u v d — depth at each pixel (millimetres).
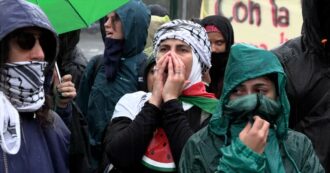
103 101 7055
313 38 5805
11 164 4312
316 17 5742
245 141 4062
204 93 5352
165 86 5141
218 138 4379
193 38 5359
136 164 5055
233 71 4320
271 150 4266
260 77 4297
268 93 4348
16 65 4422
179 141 4930
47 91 4828
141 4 7348
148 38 8672
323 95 5730
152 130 5051
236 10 10031
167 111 5055
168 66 5195
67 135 4855
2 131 4262
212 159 4336
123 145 5008
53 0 5719
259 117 4141
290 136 4410
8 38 4414
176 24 5430
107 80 7125
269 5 10133
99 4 5840
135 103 5414
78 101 7414
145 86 5949
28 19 4359
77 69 7473
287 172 4270
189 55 5316
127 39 7105
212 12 9969
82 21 5719
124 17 7105
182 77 5160
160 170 5008
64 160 4746
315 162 4359
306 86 5758
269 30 10172
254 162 4020
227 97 4379
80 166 5617
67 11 5711
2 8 4398
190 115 5270
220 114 4363
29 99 4473
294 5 10164
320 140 5676
